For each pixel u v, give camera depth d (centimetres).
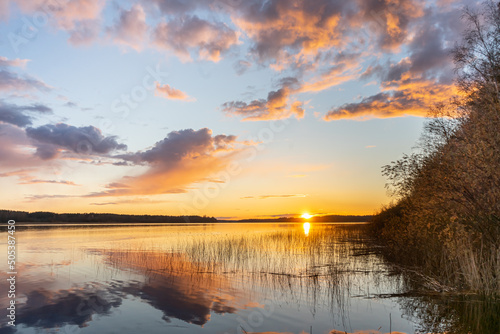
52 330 775
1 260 1809
